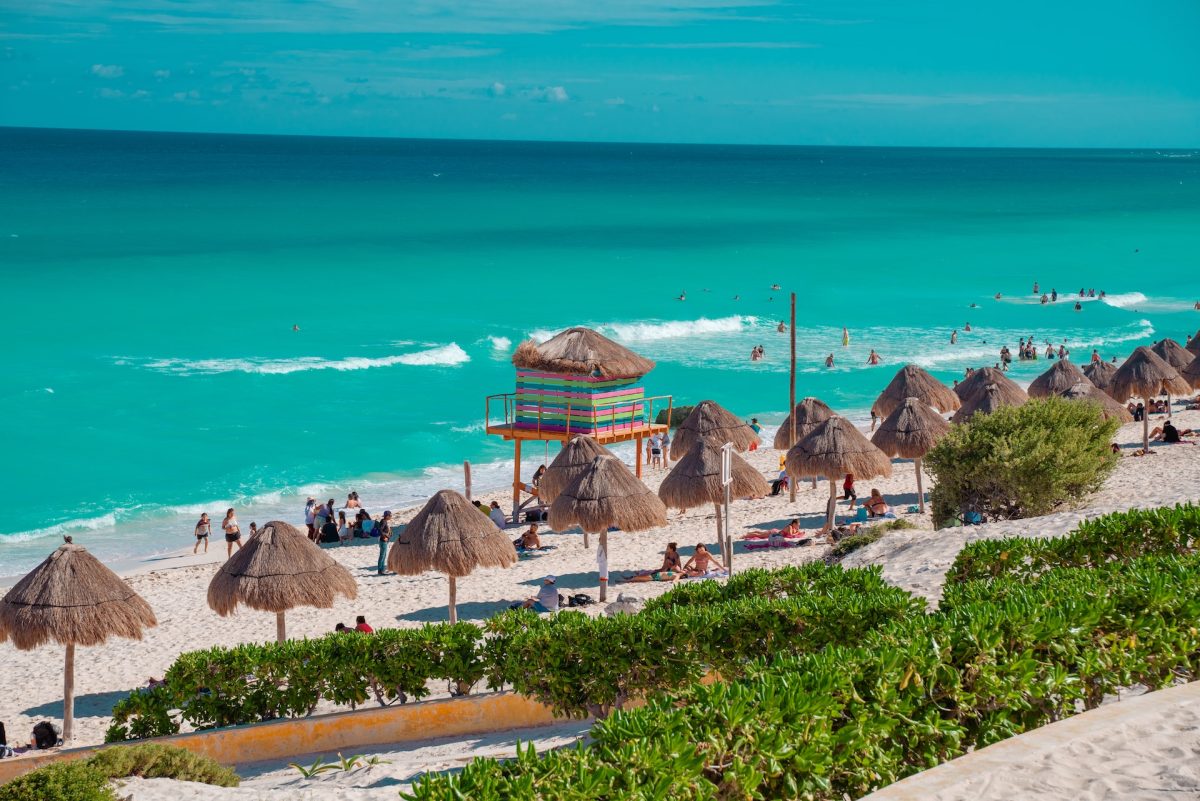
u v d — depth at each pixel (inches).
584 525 890.1
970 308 3070.9
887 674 315.3
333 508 1274.6
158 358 2145.7
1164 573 418.6
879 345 2554.1
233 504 1398.9
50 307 2573.8
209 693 598.2
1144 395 1411.2
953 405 1483.8
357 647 602.2
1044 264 3939.5
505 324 2613.2
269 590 741.3
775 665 328.2
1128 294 3356.3
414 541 808.3
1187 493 906.7
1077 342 2645.2
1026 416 942.4
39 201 5182.1
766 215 5615.2
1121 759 281.6
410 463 1594.5
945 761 308.0
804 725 289.1
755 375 2229.3
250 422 1760.6
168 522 1327.5
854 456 1067.9
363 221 4717.0
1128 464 1215.6
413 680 598.5
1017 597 385.7
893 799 265.4
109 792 402.3
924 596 629.3
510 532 1213.7
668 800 257.1
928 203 6737.2
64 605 677.3
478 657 602.2
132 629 697.6
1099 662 349.7
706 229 4783.5
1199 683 333.4
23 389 1879.9
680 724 280.2
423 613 908.6
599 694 494.6
